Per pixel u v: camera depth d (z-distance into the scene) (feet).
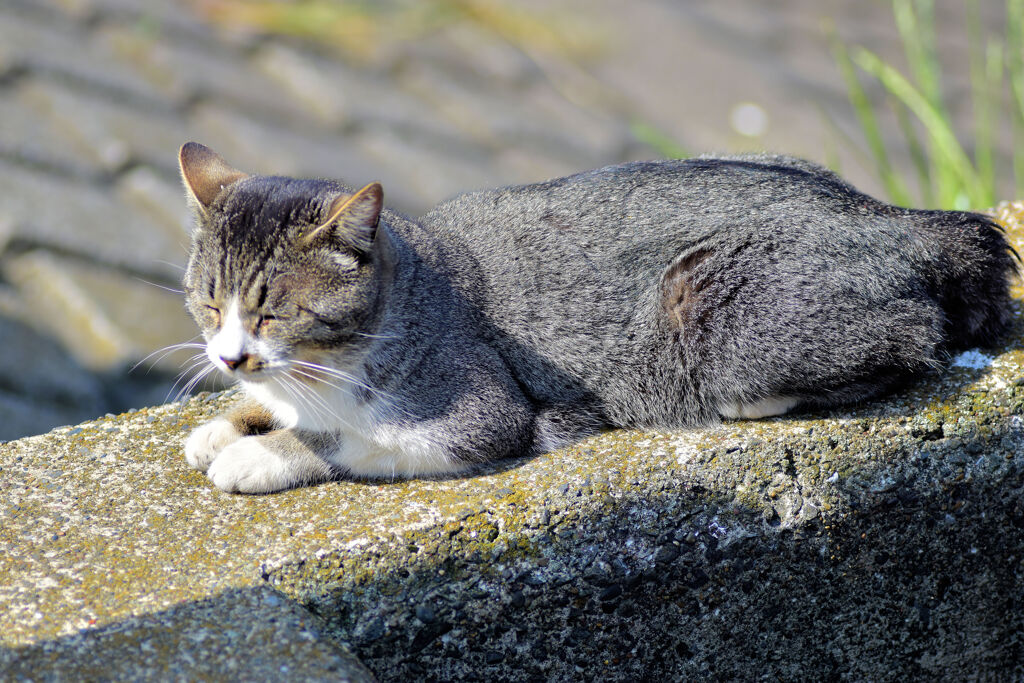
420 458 22.20
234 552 18.90
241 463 21.20
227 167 24.82
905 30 41.11
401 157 46.85
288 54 50.96
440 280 23.53
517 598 19.84
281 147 45.01
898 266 22.94
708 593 21.03
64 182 40.96
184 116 45.91
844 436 21.91
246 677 16.39
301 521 19.80
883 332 22.68
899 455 21.81
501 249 24.34
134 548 19.12
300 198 22.36
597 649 20.68
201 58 49.19
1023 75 38.93
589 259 23.95
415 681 19.58
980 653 23.17
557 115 51.34
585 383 24.03
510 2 58.85
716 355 23.54
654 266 23.84
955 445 22.11
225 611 17.66
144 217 41.04
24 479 21.18
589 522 20.21
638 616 20.72
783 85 53.72
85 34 48.73
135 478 21.48
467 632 19.65
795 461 21.45
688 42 57.16
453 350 23.07
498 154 48.44
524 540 19.81
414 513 19.81
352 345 22.25
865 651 22.36
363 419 22.18
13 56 45.09
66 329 36.70
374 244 22.25
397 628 19.10
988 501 22.34
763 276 23.04
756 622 21.47
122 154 42.60
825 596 21.70
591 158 49.11
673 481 20.85
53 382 35.01
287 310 21.70
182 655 16.76
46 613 17.57
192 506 20.52
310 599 18.43
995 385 23.11
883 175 37.68
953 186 35.40
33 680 16.22
